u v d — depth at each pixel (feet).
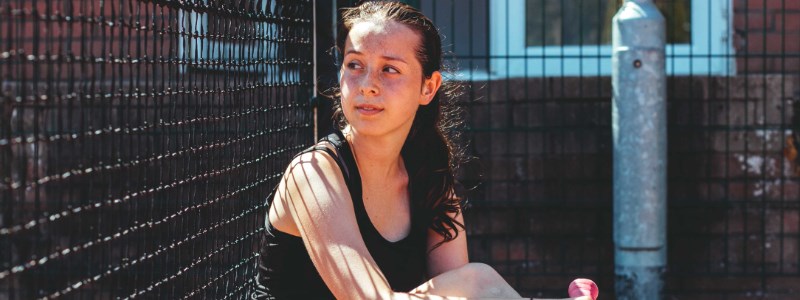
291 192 6.51
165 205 5.62
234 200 6.97
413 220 7.21
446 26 15.76
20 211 4.16
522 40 15.67
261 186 7.75
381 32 6.46
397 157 6.96
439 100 7.40
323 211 6.33
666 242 13.96
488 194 15.15
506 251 15.14
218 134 6.56
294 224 6.56
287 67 8.68
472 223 15.14
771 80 14.84
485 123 15.19
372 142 6.68
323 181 6.43
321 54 10.16
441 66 7.42
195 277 6.10
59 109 4.23
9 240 4.12
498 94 15.17
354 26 6.57
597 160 15.07
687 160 14.96
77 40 12.03
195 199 6.15
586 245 15.07
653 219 12.97
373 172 6.82
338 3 10.16
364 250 6.29
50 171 4.25
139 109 5.19
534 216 15.10
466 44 15.84
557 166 15.11
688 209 14.96
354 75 6.51
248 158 7.31
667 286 14.90
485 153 15.16
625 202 13.02
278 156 8.34
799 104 14.79
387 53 6.43
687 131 14.93
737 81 14.87
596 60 15.44
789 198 14.85
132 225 5.16
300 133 9.32
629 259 13.05
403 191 7.19
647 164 12.91
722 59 15.20
